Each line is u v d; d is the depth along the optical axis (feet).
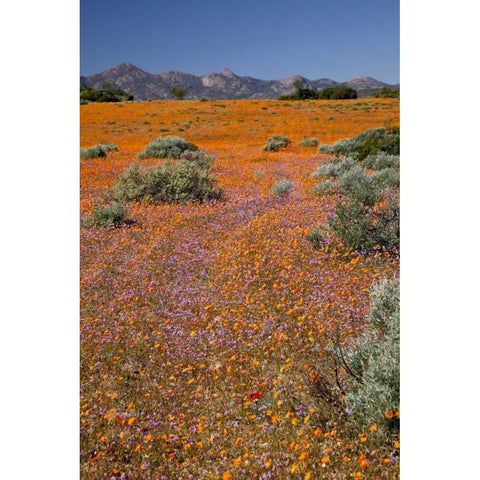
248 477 10.87
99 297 19.62
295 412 12.75
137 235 26.71
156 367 15.52
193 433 12.62
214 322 17.46
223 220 29.12
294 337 15.85
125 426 12.92
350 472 10.61
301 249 22.39
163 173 35.19
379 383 12.05
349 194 28.14
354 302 17.34
